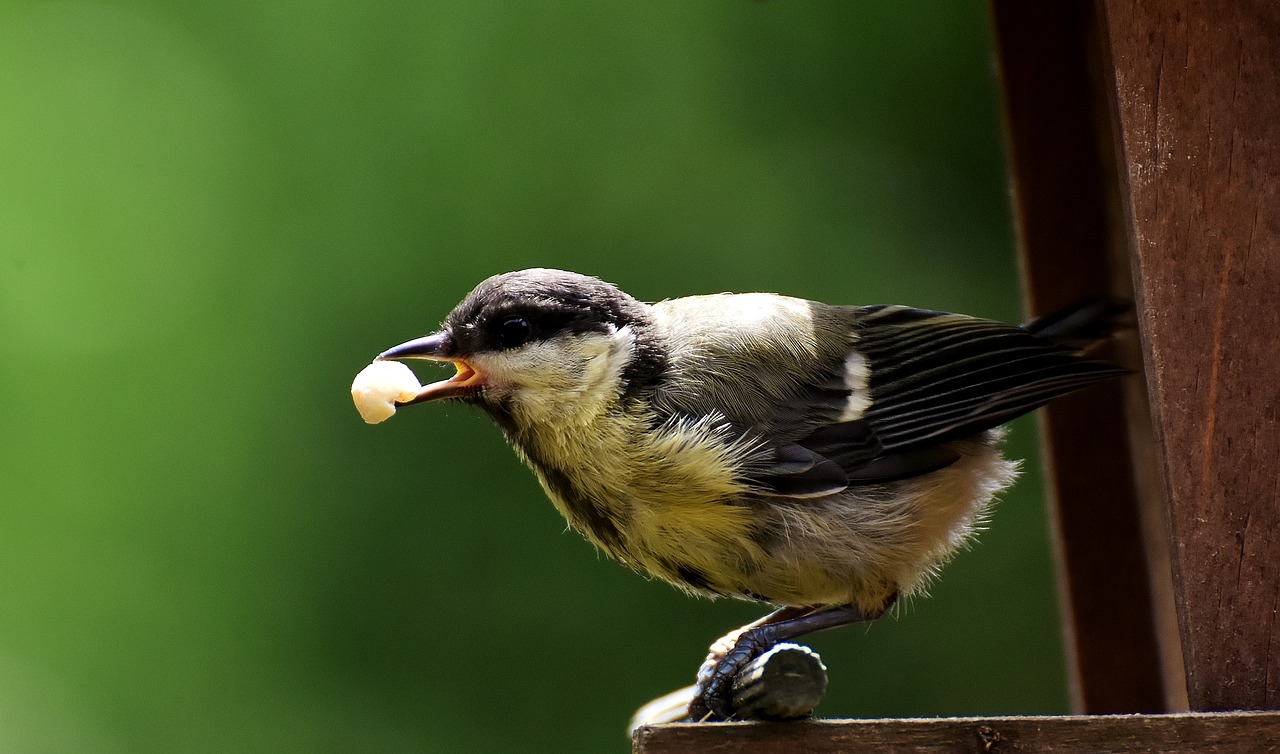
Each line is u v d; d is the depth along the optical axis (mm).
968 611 11266
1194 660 5008
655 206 12594
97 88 14203
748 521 6258
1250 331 5121
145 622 12328
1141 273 5223
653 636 11352
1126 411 8023
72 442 13062
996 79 8547
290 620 12055
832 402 6562
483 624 11625
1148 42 5320
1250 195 5188
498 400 6715
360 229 13055
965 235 11891
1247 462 5066
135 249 13562
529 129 13031
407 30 13469
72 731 11992
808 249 12148
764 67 12742
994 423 6645
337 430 12555
